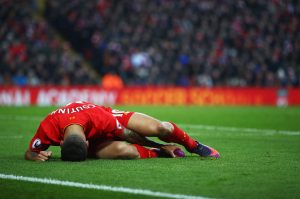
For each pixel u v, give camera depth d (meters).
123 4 105.50
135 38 100.12
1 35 93.25
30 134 40.28
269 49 99.62
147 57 97.44
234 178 20.56
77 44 104.62
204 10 104.62
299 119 57.34
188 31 102.06
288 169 22.67
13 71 90.12
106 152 25.17
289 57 100.56
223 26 102.50
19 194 18.12
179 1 105.81
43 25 99.81
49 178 20.69
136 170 22.23
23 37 95.00
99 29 102.12
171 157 25.92
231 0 106.06
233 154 27.80
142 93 94.50
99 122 24.56
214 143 33.94
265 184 19.44
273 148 30.95
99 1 104.88
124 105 90.31
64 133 24.14
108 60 97.56
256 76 96.50
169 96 94.50
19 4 101.00
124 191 18.33
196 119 58.12
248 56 98.94
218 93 93.75
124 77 96.75
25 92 89.44
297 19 106.19
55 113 24.73
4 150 30.08
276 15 105.75
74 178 20.64
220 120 56.38
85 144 23.94
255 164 24.06
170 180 20.17
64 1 107.38
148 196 17.56
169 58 97.81
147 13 104.12
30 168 22.92
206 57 97.88
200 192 18.11
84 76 96.25
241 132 42.59
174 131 25.17
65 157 24.08
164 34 102.25
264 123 52.19
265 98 93.19
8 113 67.81
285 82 96.38
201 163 24.09
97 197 17.58
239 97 93.69
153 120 25.38
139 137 25.67
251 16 105.25
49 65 92.75
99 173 21.61
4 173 21.86
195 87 95.19
